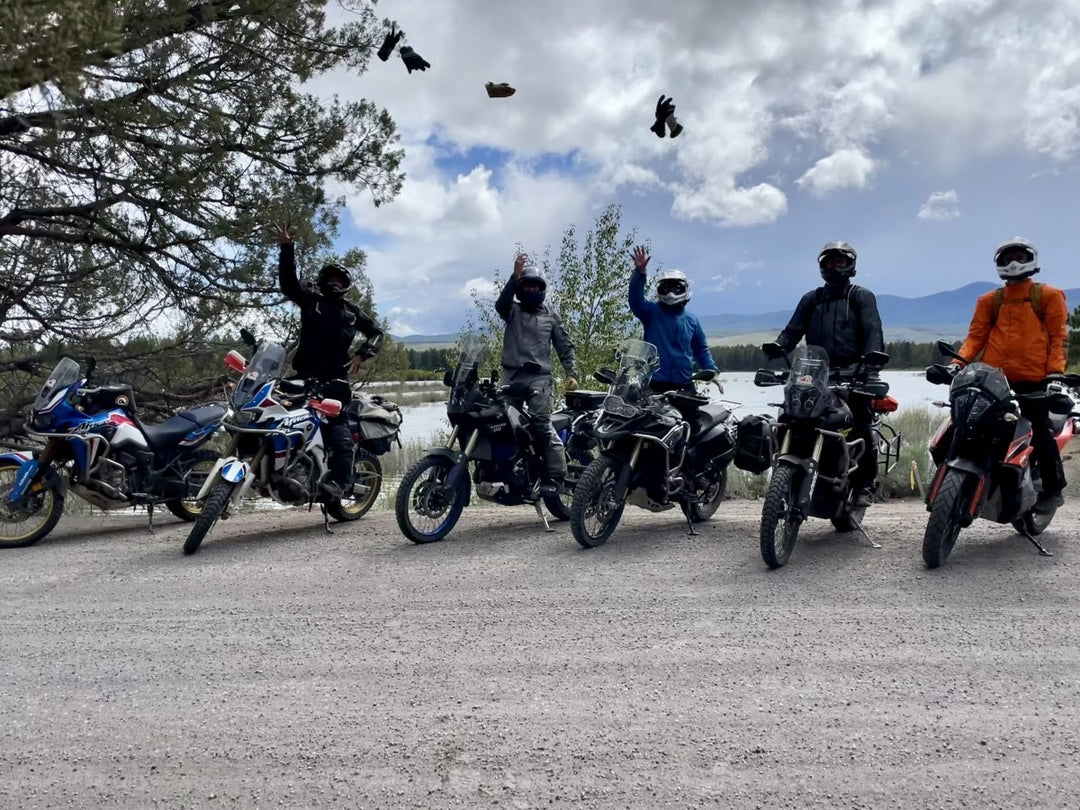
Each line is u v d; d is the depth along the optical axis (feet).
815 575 18.19
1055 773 9.71
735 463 22.76
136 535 24.32
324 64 38.81
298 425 23.22
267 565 19.90
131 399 25.11
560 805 9.15
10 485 23.20
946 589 16.92
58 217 37.40
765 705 11.61
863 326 20.88
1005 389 18.74
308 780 9.73
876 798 9.22
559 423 25.66
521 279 24.76
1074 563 18.66
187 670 13.14
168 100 34.58
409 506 21.86
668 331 25.43
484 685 12.41
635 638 14.34
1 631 15.08
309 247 39.88
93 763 10.18
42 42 21.24
